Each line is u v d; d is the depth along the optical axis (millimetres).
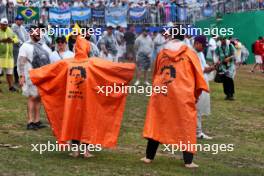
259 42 43719
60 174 11836
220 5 51000
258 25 50375
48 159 13195
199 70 12875
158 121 12992
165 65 12930
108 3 43031
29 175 11672
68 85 13164
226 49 25062
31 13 38094
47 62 16719
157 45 32562
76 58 13328
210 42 37844
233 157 14922
